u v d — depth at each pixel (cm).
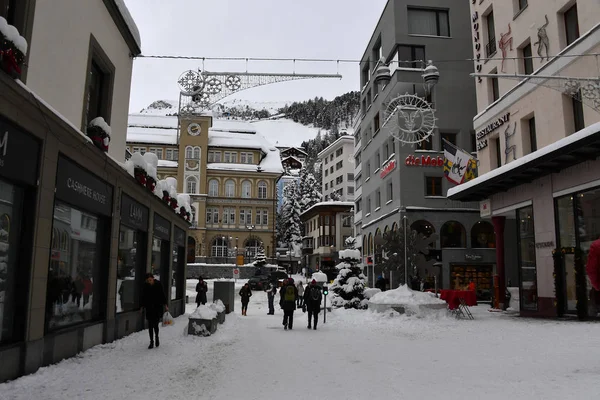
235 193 8269
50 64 967
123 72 1471
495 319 1880
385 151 3838
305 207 10144
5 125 731
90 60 1189
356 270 2539
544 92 2062
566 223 1936
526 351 1029
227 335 1439
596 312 1723
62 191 938
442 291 2020
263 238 8219
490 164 2552
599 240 646
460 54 3559
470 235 3369
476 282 3284
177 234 2134
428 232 3384
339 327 1717
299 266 9225
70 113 1077
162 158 8288
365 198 4597
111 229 1227
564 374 754
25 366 783
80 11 1121
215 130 9044
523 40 2236
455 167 2716
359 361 948
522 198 2253
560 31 1975
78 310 1073
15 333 790
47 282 877
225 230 8131
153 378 792
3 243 766
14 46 698
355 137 5988
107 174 1194
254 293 4769
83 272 1098
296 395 664
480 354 1011
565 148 1717
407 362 927
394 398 636
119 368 877
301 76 1451
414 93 3478
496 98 2586
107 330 1190
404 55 3528
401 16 3566
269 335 1451
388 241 2222
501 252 2536
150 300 1138
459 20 3612
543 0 2075
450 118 3469
